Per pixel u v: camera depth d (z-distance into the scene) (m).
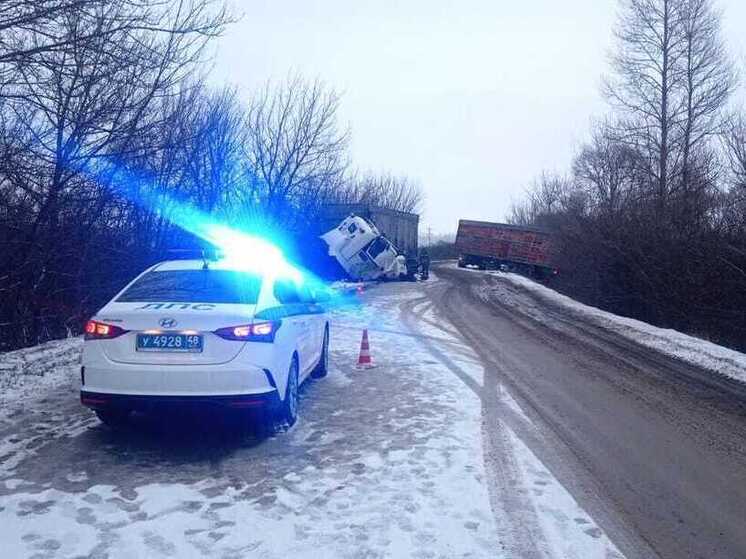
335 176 25.48
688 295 19.98
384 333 14.05
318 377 9.16
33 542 3.99
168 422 6.64
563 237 29.98
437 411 7.40
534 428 6.92
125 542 4.04
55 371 8.62
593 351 12.77
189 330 5.61
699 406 8.40
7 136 9.11
